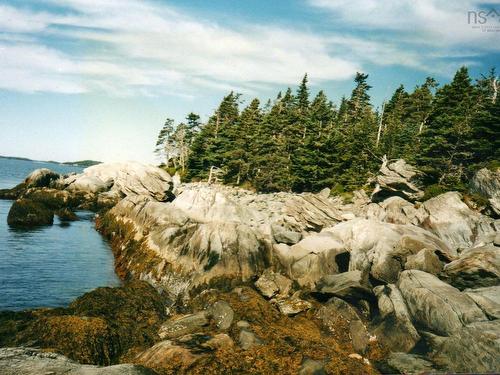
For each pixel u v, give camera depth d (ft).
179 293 67.10
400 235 69.62
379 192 122.42
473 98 156.04
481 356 37.19
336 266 70.13
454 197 93.15
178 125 279.69
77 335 40.45
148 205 100.58
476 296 45.75
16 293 63.26
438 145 123.24
